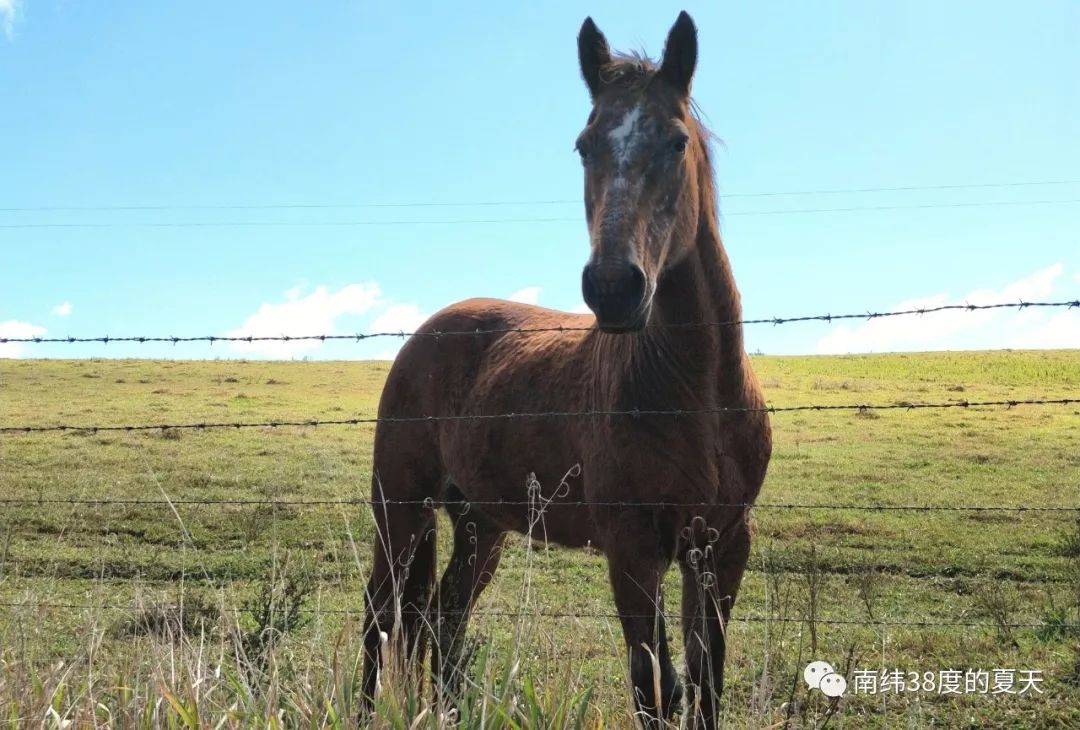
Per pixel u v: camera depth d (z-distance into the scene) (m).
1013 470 12.52
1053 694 4.10
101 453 13.45
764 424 3.46
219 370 31.02
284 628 3.69
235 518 8.80
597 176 3.07
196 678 2.82
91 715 2.70
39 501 3.71
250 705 2.71
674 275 3.20
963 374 28.70
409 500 4.44
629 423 3.17
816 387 25.00
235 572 6.78
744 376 3.33
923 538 8.16
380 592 4.20
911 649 4.84
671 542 3.23
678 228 3.07
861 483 11.61
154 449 14.12
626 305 2.74
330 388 25.94
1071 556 7.39
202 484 11.13
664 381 3.15
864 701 3.99
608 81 3.29
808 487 11.34
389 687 2.65
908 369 30.62
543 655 2.99
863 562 6.80
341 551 7.30
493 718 2.54
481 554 4.43
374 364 35.12
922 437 16.41
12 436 15.31
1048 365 30.39
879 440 16.12
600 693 2.75
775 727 2.89
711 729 3.04
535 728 2.53
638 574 3.14
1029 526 8.64
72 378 27.02
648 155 3.02
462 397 4.23
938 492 10.91
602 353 3.46
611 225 2.85
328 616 4.63
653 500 3.16
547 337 4.02
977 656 4.65
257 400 22.12
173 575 6.76
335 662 2.76
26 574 6.53
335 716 2.59
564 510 3.64
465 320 4.53
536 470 3.74
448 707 2.79
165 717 2.71
